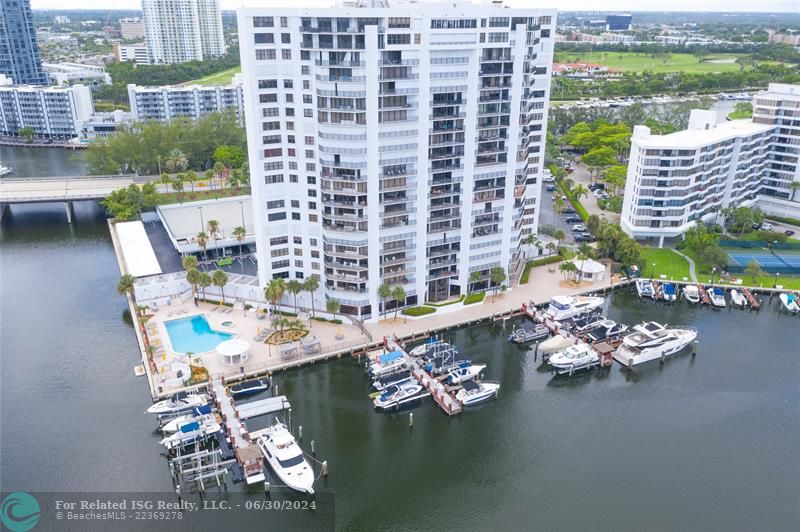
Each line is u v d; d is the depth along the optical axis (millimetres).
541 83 184625
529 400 140000
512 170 167250
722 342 164500
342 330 160625
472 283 177875
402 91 145125
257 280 178375
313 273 167250
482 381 145750
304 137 152250
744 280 194625
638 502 111250
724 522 107000
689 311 180500
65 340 157625
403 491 113625
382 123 146625
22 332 161375
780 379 148250
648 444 126000
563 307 172500
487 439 127250
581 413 135750
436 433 128750
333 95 143000
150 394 136125
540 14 165625
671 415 135125
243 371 141625
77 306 175500
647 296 188125
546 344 154625
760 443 126500
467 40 146875
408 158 152250
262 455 118000
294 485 111750
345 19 136000
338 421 131250
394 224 159000
